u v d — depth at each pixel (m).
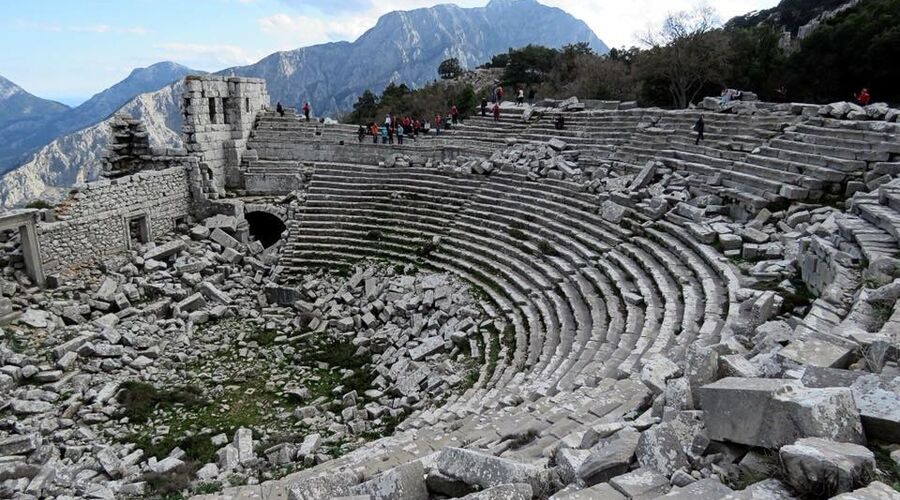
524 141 34.56
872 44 38.44
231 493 11.79
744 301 14.30
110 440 16.36
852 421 5.70
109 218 27.88
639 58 60.38
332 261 30.00
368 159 36.94
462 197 31.12
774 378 7.10
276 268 30.14
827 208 18.17
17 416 17.06
